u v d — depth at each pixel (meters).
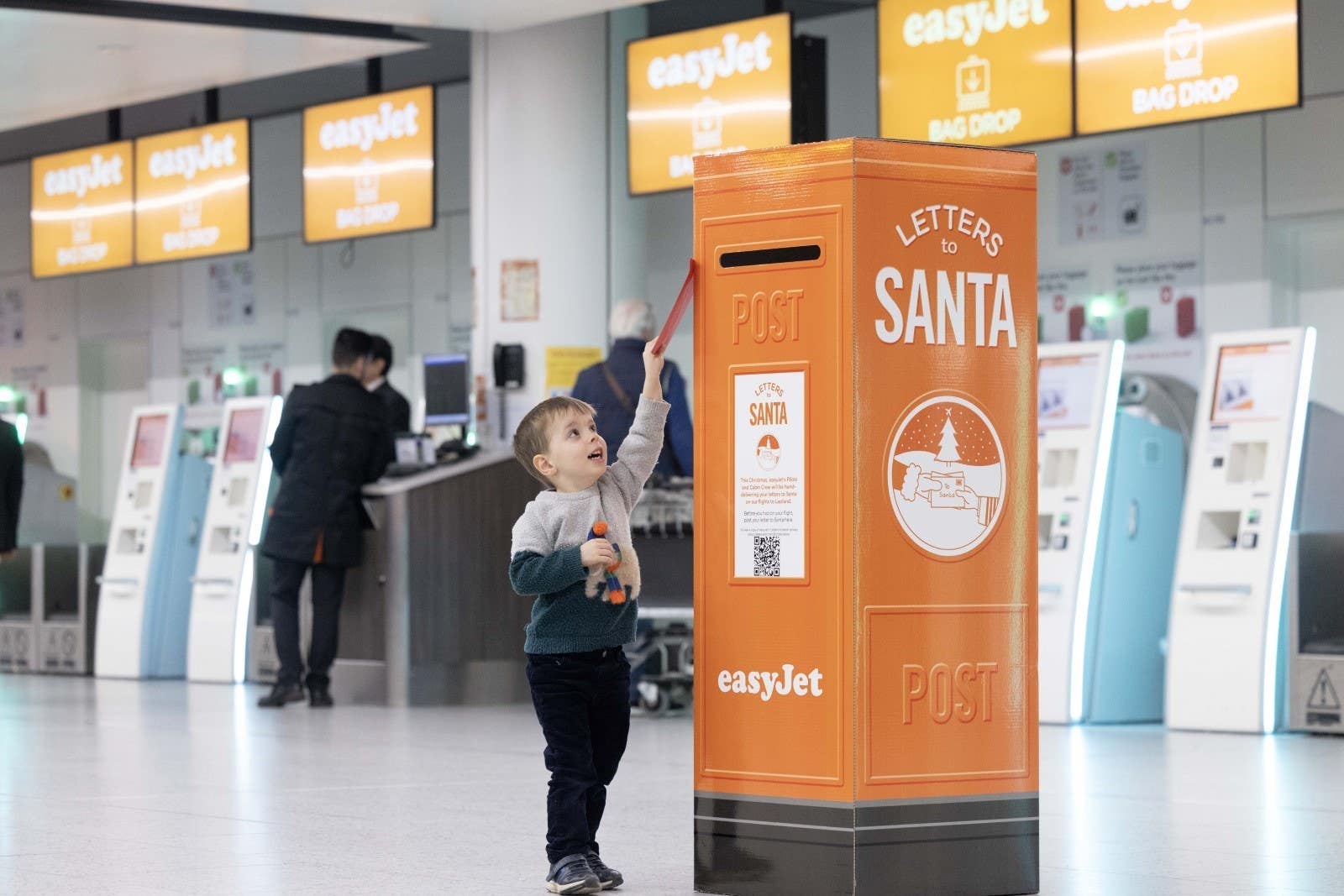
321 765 6.70
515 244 11.12
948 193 3.83
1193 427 10.38
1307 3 10.96
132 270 17.55
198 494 12.59
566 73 11.09
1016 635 3.87
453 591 9.98
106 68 11.48
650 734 8.13
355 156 12.00
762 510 3.84
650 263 14.05
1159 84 8.99
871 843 3.69
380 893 3.94
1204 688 8.75
